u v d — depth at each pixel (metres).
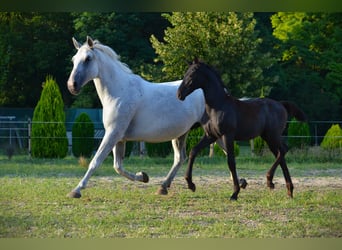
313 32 36.72
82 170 16.03
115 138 10.53
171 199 10.70
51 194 11.09
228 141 10.48
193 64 10.43
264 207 9.92
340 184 13.40
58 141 20.39
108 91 10.59
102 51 10.66
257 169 16.89
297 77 37.00
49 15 36.09
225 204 10.19
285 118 11.40
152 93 10.95
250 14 25.69
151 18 35.69
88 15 34.03
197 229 8.18
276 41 35.88
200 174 15.43
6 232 7.95
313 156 20.20
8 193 11.24
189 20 24.73
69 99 37.62
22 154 22.95
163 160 19.44
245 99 11.27
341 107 36.81
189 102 11.30
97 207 9.84
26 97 37.47
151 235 7.82
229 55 24.72
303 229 8.23
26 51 36.47
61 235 7.79
